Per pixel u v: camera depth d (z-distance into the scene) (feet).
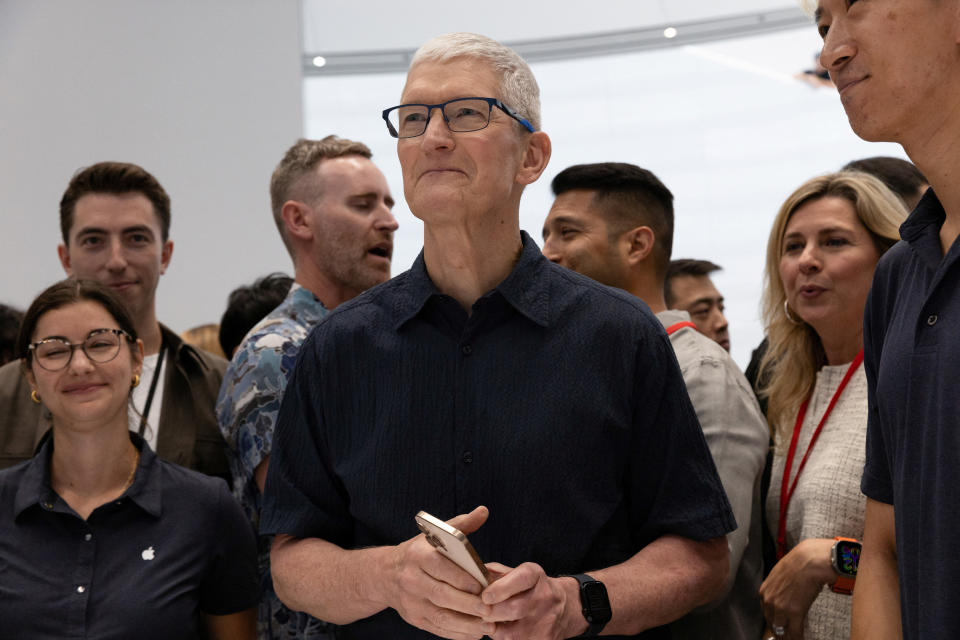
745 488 6.75
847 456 6.80
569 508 5.33
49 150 21.12
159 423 8.48
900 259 5.20
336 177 8.75
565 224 8.39
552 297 5.69
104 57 21.62
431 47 5.66
